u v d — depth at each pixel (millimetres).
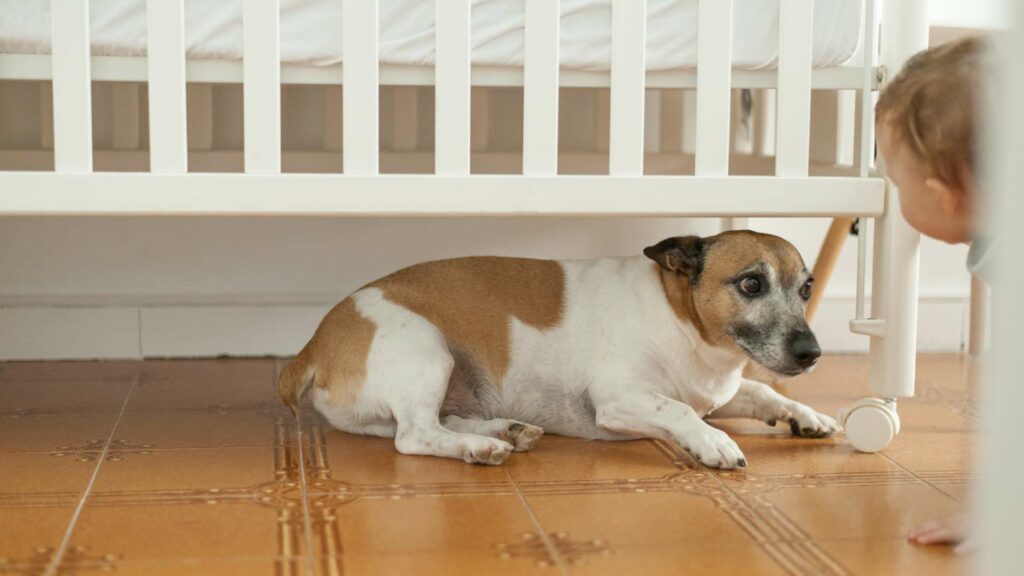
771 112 2807
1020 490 1057
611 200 1865
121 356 2742
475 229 2848
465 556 1419
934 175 1491
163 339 2754
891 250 1919
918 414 2252
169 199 1788
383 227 2822
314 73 1884
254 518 1559
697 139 1899
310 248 2807
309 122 2760
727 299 1897
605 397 1954
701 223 2885
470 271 2062
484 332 2020
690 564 1406
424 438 1874
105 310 2725
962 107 1433
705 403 2035
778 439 2059
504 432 1938
